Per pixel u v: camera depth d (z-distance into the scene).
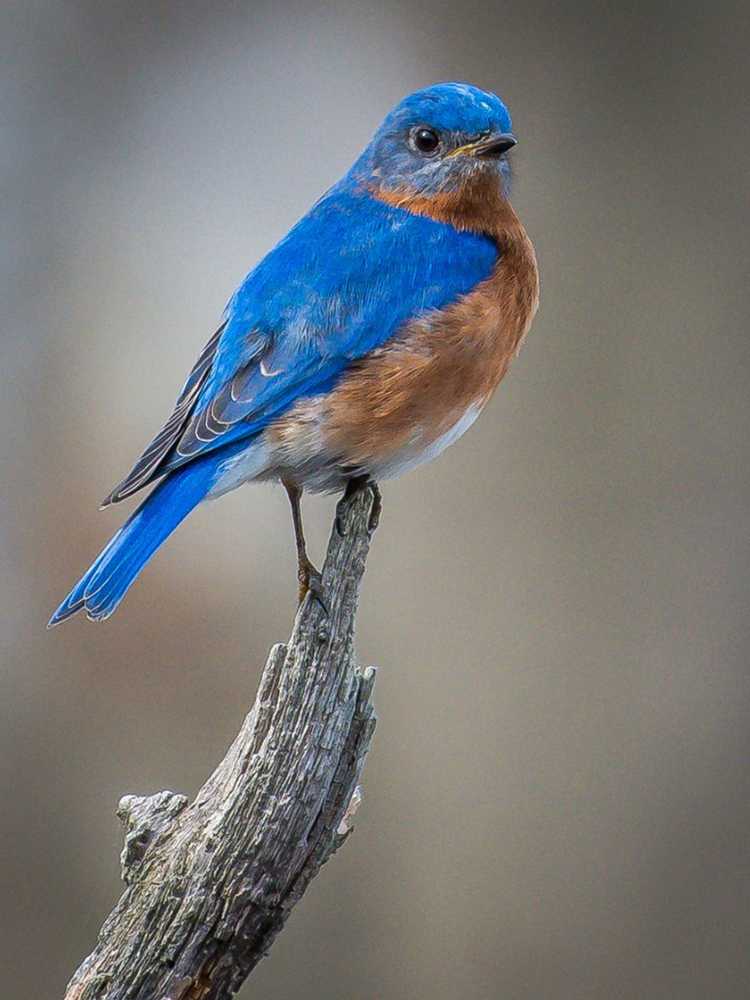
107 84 14.36
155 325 13.66
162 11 14.35
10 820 12.70
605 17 12.97
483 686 12.49
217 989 7.80
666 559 12.52
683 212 12.82
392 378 9.66
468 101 10.26
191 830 7.87
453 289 9.86
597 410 12.59
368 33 13.73
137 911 7.79
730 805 12.48
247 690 12.71
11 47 14.45
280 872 7.79
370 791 12.56
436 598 12.50
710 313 12.67
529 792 12.53
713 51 12.87
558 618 12.49
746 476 12.51
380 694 12.53
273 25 14.02
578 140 12.95
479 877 12.53
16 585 13.13
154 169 14.12
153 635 12.85
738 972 12.50
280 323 9.78
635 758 12.52
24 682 12.88
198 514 12.91
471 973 12.52
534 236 12.87
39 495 13.33
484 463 12.52
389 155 10.37
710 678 12.50
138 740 12.73
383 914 12.55
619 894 12.55
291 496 9.96
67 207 14.14
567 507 12.52
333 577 8.20
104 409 13.49
